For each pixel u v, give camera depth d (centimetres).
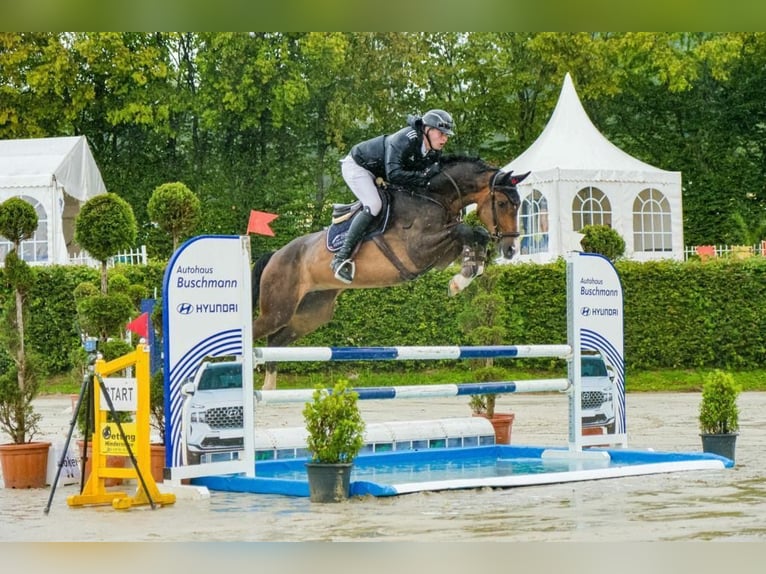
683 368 2116
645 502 688
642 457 948
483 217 877
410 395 855
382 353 850
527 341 2088
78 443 901
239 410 818
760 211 3247
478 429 1038
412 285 2098
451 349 888
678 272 2100
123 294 881
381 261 874
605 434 993
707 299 2105
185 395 785
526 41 3134
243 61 2875
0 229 876
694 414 1502
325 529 602
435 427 1005
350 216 890
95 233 868
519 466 923
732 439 948
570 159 2284
